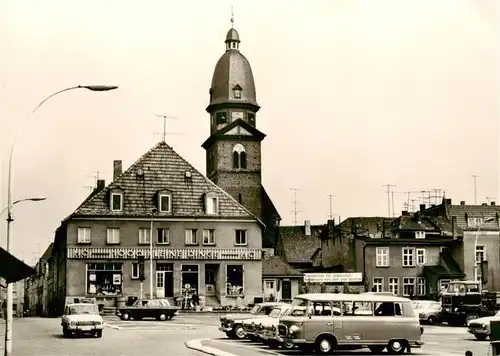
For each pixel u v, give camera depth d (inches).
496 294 2011.6
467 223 3713.1
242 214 2896.2
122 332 1727.4
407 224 3299.7
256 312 1459.2
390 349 1198.3
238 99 4296.3
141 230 2802.7
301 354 1176.2
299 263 4170.8
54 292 3393.2
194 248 2834.6
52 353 1194.0
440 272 3120.1
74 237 2741.1
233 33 4397.1
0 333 1729.8
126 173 2866.6
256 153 4200.3
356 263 3270.2
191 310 2733.8
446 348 1314.0
